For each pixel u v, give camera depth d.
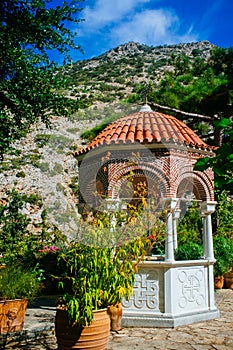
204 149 8.55
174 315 7.43
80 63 72.44
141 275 7.69
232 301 10.27
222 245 12.33
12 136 9.34
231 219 14.01
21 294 6.50
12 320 6.25
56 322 5.11
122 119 9.20
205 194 8.63
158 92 12.77
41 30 8.79
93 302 5.30
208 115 12.79
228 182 2.59
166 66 58.88
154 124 8.62
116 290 5.34
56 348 5.84
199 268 8.24
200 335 6.71
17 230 13.28
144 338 6.50
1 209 13.91
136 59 72.62
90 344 4.93
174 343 6.20
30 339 6.27
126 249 6.08
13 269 7.05
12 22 8.52
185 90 12.51
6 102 8.77
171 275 7.59
